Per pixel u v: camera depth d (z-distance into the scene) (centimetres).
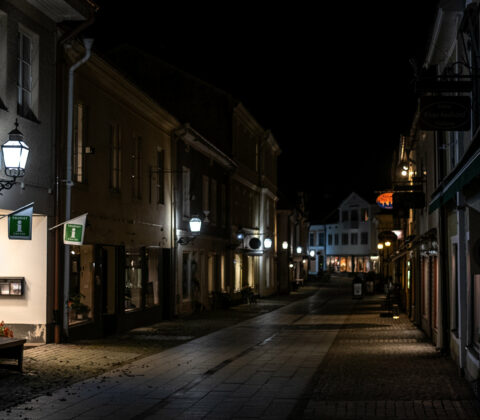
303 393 934
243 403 869
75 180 1524
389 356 1316
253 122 3572
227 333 1847
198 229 2248
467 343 1033
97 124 1638
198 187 2602
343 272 8994
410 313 2438
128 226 1848
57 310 1413
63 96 1439
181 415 799
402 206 1747
